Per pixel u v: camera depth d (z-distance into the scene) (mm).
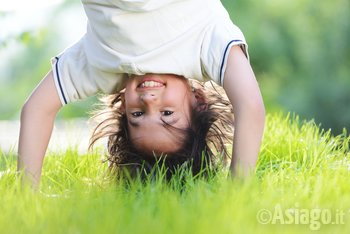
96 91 4223
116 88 4195
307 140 4789
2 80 17719
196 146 4168
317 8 14414
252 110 3850
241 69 3902
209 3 4051
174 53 3963
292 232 3119
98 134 4441
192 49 3975
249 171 3797
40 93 4172
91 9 4020
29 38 6375
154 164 4188
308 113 13578
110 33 3959
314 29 14328
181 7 3943
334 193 3543
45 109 4172
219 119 4316
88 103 13773
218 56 3914
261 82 14000
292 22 14180
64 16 16625
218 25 4000
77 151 4887
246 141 3861
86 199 3521
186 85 4121
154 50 3939
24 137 4148
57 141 5691
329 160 4398
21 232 3166
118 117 4363
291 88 13906
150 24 3916
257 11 13977
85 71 4148
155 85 4004
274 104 13562
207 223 3004
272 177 3926
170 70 3961
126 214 3203
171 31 3941
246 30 13859
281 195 3549
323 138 4699
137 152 4258
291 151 4723
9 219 3268
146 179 4156
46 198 3646
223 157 4363
